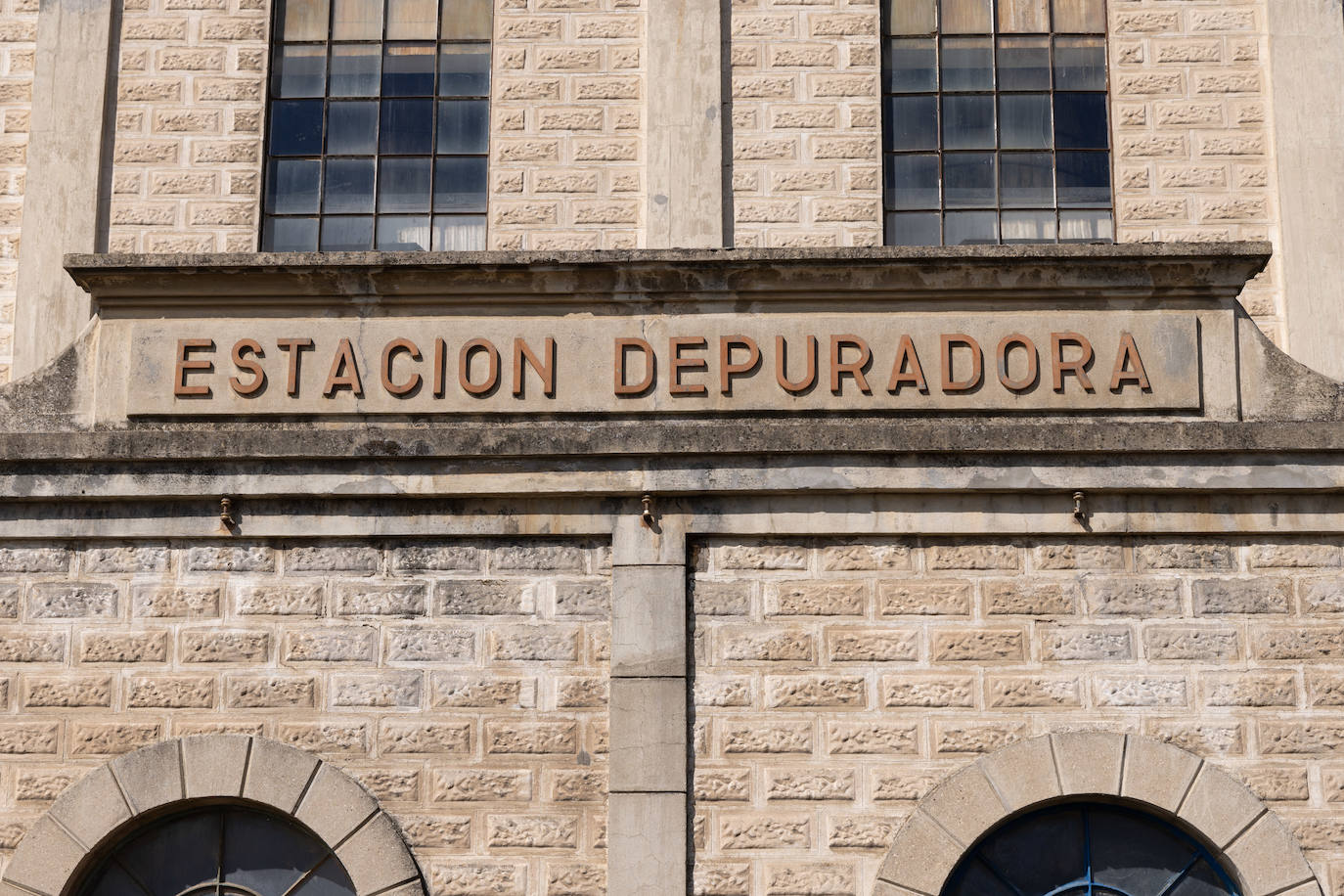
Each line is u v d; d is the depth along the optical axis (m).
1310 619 10.47
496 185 12.37
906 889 10.07
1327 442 10.52
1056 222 12.48
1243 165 12.41
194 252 11.53
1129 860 10.26
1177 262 10.84
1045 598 10.52
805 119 12.43
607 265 10.87
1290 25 12.53
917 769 10.29
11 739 10.48
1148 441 10.54
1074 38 12.79
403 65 12.81
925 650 10.47
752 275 10.91
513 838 10.25
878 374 10.86
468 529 10.66
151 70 12.67
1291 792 10.20
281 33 12.88
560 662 10.51
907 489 10.57
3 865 10.32
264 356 10.98
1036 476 10.56
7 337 12.19
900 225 12.48
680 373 10.88
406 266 10.88
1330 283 12.08
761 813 10.24
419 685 10.50
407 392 10.90
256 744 10.36
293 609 10.63
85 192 12.38
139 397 10.94
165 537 10.72
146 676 10.56
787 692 10.41
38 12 12.79
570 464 10.66
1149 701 10.35
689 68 12.42
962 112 12.67
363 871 10.17
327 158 12.66
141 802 10.28
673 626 10.47
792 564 10.62
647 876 10.08
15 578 10.71
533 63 12.57
